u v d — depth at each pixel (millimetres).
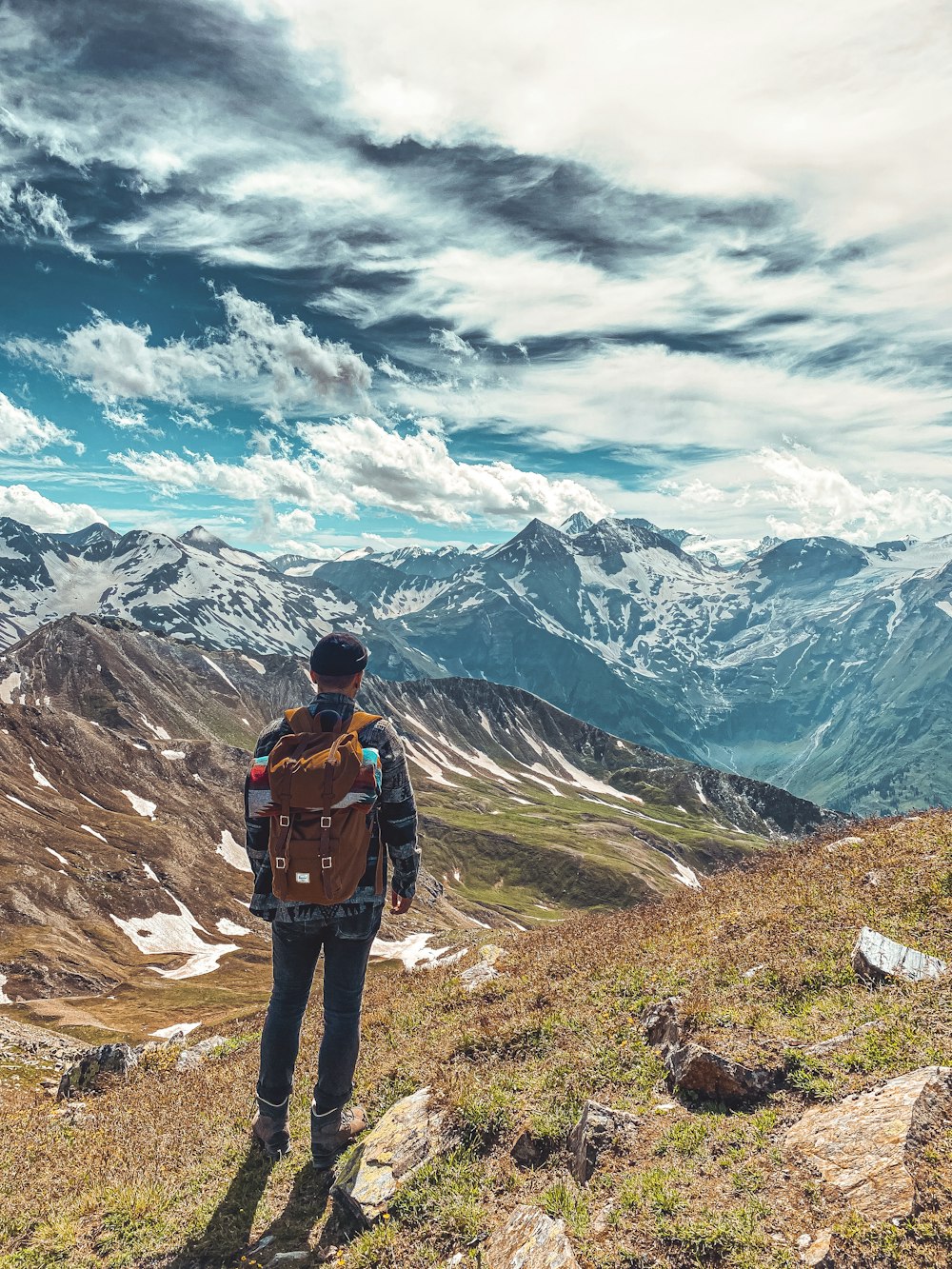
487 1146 6660
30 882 134250
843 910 10094
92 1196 7473
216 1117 9391
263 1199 6781
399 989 15305
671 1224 4922
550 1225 5078
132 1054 16125
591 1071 7430
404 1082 8273
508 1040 8648
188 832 193750
